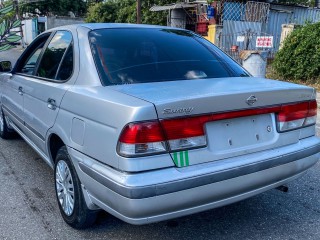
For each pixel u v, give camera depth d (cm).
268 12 1773
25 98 412
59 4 3775
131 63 312
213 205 259
